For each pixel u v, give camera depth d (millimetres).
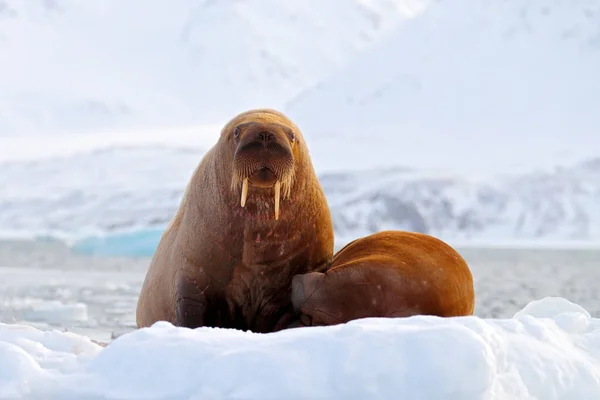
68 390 7566
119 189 164250
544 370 8609
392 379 7438
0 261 63219
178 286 12250
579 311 12383
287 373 7410
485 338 7953
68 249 83938
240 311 12469
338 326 8273
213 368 7480
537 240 135125
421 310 11375
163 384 7504
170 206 147500
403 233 12539
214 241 12078
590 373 8867
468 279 12141
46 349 8648
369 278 11398
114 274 46781
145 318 13898
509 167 172000
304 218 12227
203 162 12930
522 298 35281
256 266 12109
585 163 168375
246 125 11711
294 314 12531
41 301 28578
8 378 7684
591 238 135000
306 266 12453
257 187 11508
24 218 152000
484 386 7473
